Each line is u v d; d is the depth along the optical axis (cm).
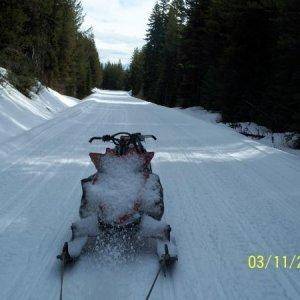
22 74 2720
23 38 2764
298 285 486
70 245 502
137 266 507
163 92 6381
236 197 811
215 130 1842
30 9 3019
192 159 1159
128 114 2578
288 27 1834
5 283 470
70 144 1321
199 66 4147
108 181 545
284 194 838
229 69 2656
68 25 4944
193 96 4375
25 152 1171
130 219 494
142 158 577
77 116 2233
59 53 4900
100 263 512
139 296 447
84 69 7294
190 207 745
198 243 590
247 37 2495
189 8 4419
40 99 2942
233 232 634
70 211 707
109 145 1330
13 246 564
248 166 1084
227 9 2755
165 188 861
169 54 6094
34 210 707
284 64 1938
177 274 498
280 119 2102
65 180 900
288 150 1634
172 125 1997
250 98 2517
